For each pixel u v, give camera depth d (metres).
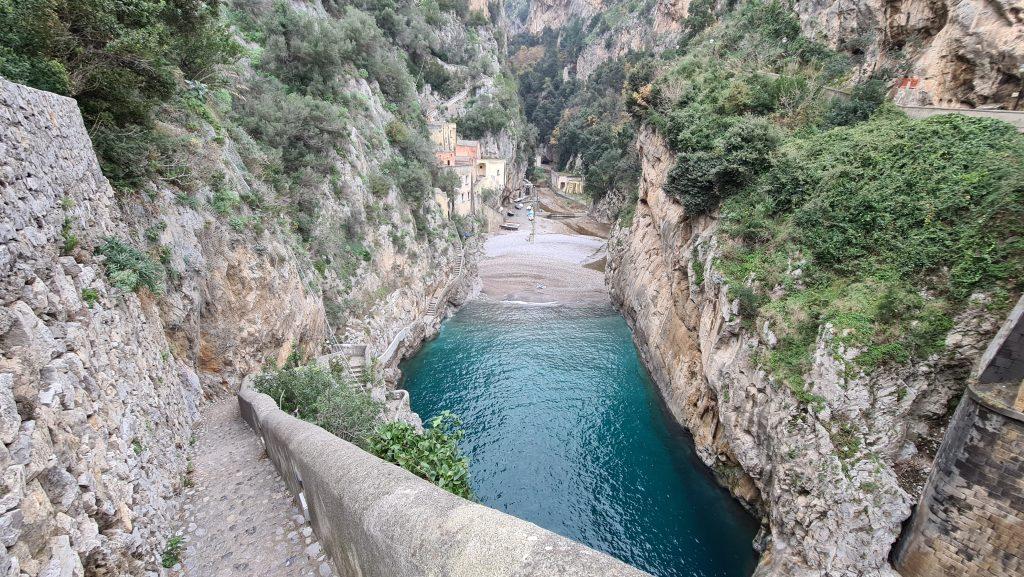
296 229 28.23
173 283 14.92
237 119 27.12
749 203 24.86
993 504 12.72
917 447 16.11
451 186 58.97
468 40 94.19
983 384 13.54
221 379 17.62
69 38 10.73
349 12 47.94
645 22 110.81
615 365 39.25
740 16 42.00
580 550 2.90
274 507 8.76
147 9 13.35
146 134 14.52
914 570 14.25
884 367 16.25
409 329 38.94
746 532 22.11
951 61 25.88
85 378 6.27
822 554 15.95
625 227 53.91
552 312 51.50
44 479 4.40
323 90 36.94
